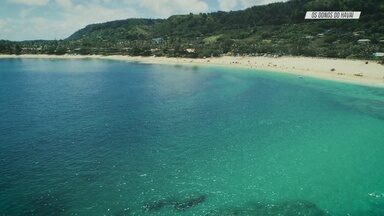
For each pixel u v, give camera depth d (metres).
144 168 36.59
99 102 70.44
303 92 78.69
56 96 77.50
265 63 136.38
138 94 79.94
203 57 172.75
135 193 31.34
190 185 32.84
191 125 52.50
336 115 57.28
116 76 117.81
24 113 60.22
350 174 34.91
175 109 63.34
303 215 27.81
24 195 30.77
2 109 63.41
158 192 31.53
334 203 29.58
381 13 178.75
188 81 101.31
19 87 91.88
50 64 170.25
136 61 182.25
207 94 78.75
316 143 43.75
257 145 43.28
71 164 37.50
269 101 69.56
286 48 154.88
